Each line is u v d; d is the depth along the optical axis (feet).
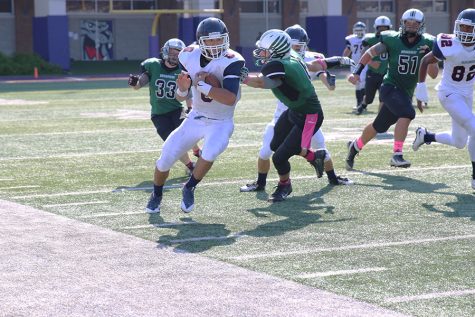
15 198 67.56
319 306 38.81
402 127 75.82
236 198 67.05
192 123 58.08
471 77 68.95
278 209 62.44
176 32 349.41
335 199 66.23
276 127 64.95
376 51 77.41
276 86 60.08
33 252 49.55
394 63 76.69
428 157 88.22
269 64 60.29
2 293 41.37
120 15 345.31
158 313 37.93
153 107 79.66
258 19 346.95
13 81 258.98
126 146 100.83
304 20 350.84
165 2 345.51
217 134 57.36
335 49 329.52
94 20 342.23
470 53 67.36
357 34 151.84
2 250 50.08
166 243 51.75
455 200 65.16
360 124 122.62
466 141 72.02
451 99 69.21
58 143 104.53
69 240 52.60
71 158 91.04
